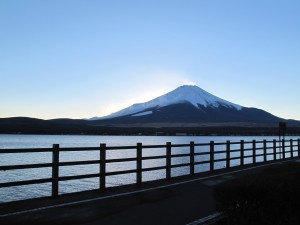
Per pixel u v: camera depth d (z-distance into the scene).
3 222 8.00
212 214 9.16
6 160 50.66
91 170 37.06
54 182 10.77
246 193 7.26
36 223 7.98
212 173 18.23
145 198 11.26
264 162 25.12
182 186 13.89
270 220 7.27
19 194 21.45
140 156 13.91
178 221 8.45
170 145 15.81
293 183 7.70
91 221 8.30
